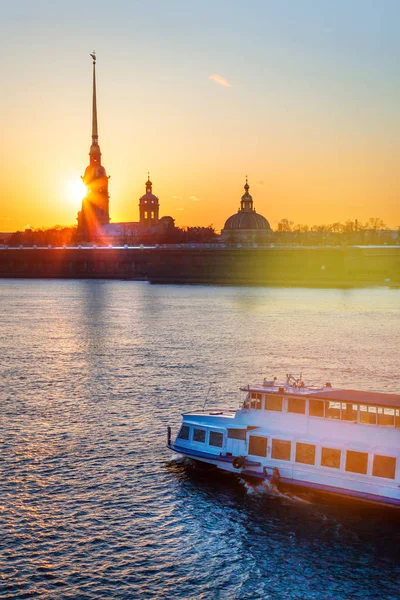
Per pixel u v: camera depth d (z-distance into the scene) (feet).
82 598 138.00
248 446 191.52
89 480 191.93
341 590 142.61
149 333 487.20
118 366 351.05
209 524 167.63
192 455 198.80
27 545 156.76
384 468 175.11
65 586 141.69
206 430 199.31
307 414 187.73
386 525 168.55
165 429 236.22
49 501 178.60
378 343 435.53
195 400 277.23
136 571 147.43
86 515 171.32
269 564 151.33
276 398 191.52
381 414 181.78
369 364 360.07
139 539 160.25
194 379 317.83
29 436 228.43
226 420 198.70
